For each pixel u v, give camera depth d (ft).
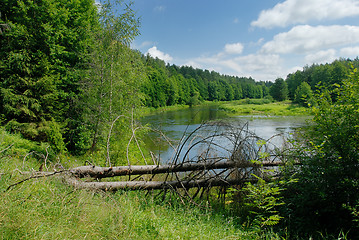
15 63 30.66
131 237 10.23
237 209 16.98
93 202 12.68
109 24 32.32
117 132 30.78
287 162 15.87
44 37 35.55
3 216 8.38
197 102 248.73
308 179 13.55
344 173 12.69
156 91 176.45
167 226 12.01
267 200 13.94
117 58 33.19
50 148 26.43
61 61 37.29
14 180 12.34
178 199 17.21
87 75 34.81
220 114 127.95
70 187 13.99
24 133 30.40
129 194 15.75
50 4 35.55
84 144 36.35
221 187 18.61
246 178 18.07
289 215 13.73
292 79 270.46
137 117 34.45
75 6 42.37
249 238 12.65
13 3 34.04
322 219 13.98
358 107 12.96
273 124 86.22
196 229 12.48
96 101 32.24
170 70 318.86
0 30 31.01
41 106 32.63
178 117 107.76
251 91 453.58
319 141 13.70
